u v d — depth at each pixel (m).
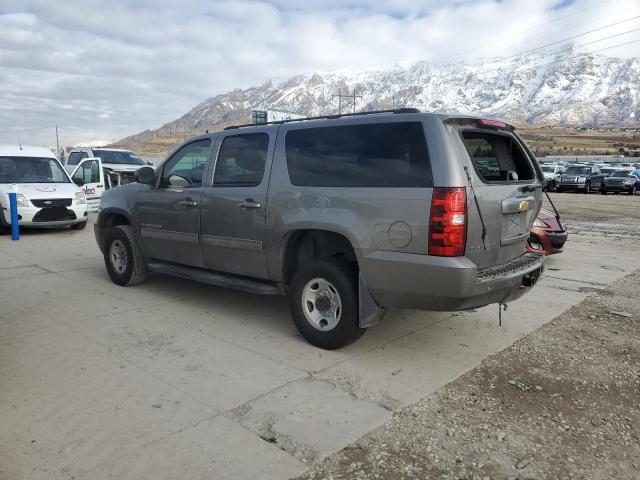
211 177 5.48
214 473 2.90
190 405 3.65
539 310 6.10
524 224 4.72
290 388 3.95
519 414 3.64
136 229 6.46
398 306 4.19
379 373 4.25
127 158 20.05
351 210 4.27
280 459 3.05
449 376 4.22
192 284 7.05
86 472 2.88
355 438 3.28
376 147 4.25
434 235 3.85
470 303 4.00
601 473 2.99
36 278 7.35
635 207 21.86
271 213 4.84
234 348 4.74
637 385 4.13
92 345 4.76
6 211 11.28
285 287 4.96
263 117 48.75
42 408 3.57
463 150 4.02
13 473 2.86
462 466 3.03
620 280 7.68
